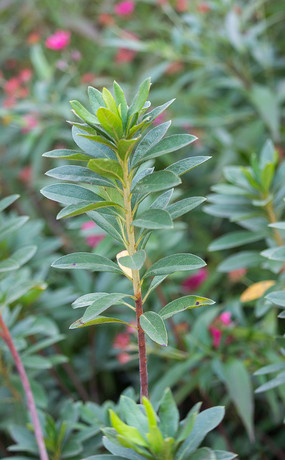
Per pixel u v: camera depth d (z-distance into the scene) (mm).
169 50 1700
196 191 1646
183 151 1774
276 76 1826
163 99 1769
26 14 2227
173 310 764
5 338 899
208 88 1683
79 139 768
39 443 877
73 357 1426
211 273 1452
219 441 1114
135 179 780
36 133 1630
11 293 934
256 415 1244
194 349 1116
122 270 775
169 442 706
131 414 743
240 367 1029
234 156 1549
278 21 1838
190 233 1626
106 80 1898
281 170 1068
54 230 1686
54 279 1412
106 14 2062
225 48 1639
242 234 1069
